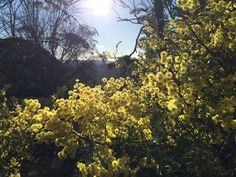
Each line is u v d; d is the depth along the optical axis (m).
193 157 6.06
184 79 5.14
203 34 5.82
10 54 19.50
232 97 4.84
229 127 4.97
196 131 6.00
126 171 5.63
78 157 8.34
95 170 5.57
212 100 5.10
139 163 6.12
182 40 6.73
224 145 5.61
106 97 6.42
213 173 5.96
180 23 6.23
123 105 6.01
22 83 18.98
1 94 8.74
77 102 5.77
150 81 5.28
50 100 9.53
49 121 5.52
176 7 6.73
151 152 6.21
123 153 6.19
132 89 7.30
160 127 6.26
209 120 5.61
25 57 20.20
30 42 21.28
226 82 5.01
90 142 6.02
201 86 5.00
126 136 6.23
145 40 9.68
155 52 8.71
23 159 8.75
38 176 9.30
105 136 5.99
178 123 5.96
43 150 9.48
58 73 21.75
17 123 7.73
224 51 5.37
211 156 5.98
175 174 6.23
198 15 5.71
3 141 8.01
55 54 25.42
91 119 5.88
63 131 5.55
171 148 6.27
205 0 5.60
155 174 6.36
